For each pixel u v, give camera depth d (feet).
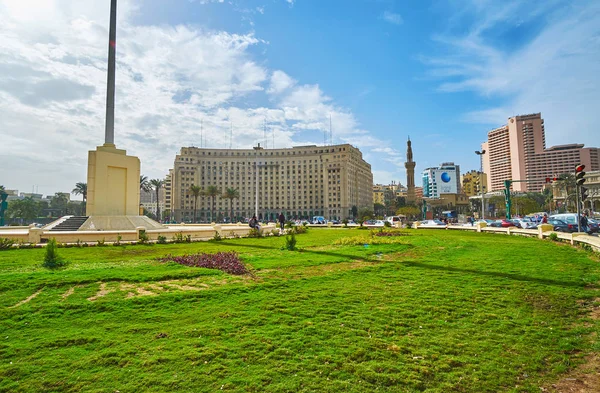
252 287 35.17
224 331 23.59
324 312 27.37
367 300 30.73
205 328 23.98
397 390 16.80
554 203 325.83
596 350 21.11
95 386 16.99
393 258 55.88
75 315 26.86
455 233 119.24
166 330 23.86
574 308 28.60
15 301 30.07
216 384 17.08
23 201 373.81
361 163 565.53
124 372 18.21
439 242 82.07
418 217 447.42
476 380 17.74
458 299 30.94
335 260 52.85
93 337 22.48
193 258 53.01
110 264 49.24
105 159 114.21
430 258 55.26
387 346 21.38
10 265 47.80
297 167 523.29
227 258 52.54
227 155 531.50
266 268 46.52
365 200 582.35
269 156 532.32
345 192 493.36
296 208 518.78
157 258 56.29
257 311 27.66
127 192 119.55
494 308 28.55
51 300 30.42
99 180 112.68
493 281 37.63
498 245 74.64
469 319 26.00
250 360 19.47
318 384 17.13
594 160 374.63
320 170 514.68
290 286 35.94
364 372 18.21
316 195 513.86
